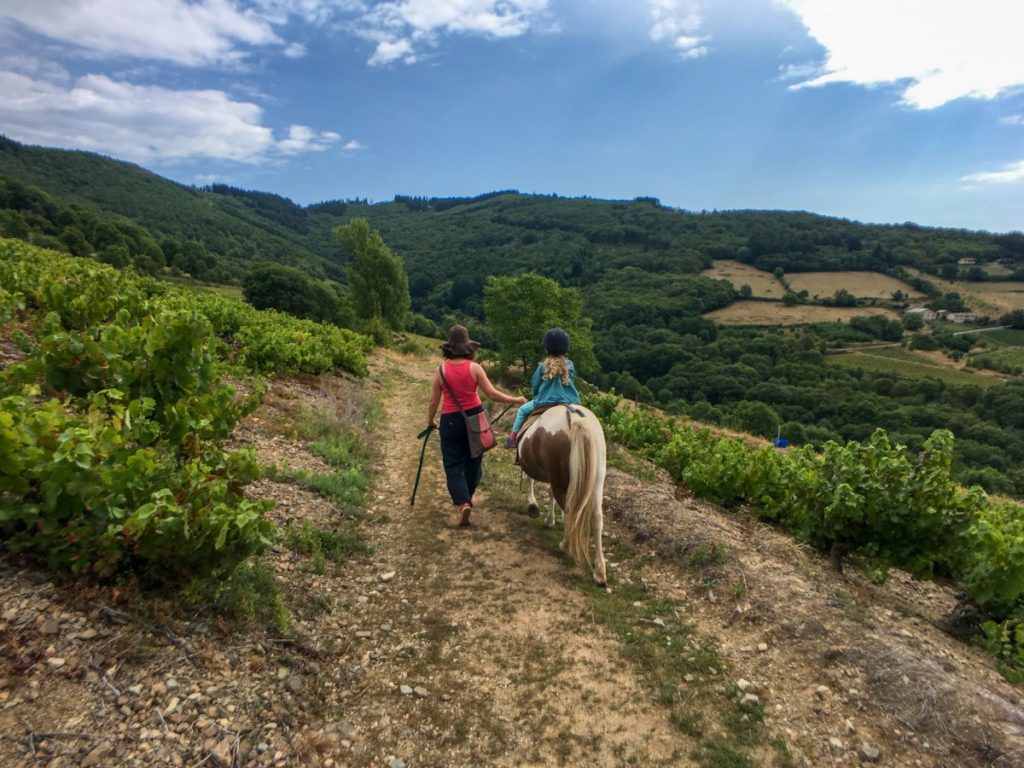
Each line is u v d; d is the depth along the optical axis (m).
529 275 38.62
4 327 8.50
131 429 4.12
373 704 3.64
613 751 3.45
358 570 5.33
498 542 6.23
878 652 4.18
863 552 7.04
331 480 7.12
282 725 3.22
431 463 9.36
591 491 5.18
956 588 7.61
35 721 2.62
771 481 8.70
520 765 3.31
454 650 4.30
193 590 3.68
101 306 8.28
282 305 59.25
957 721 3.57
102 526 3.45
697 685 4.05
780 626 4.65
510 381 39.75
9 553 3.33
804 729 3.67
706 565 5.65
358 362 19.16
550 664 4.20
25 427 3.30
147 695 2.99
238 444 7.57
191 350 5.20
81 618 3.20
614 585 5.46
